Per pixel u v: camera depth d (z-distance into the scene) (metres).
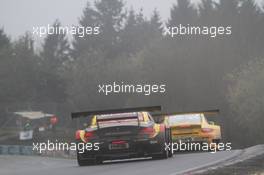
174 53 95.56
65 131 83.56
